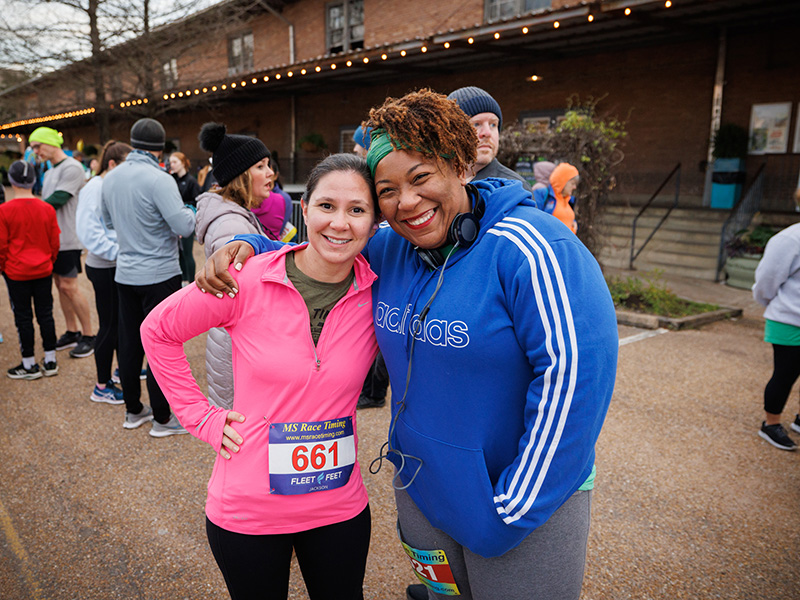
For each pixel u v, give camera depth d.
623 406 4.20
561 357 1.18
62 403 4.12
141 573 2.39
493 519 1.30
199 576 2.38
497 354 1.26
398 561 2.51
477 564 1.42
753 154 10.41
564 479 1.24
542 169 5.60
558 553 1.38
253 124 20.23
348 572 1.59
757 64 10.09
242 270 1.44
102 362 4.08
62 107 15.37
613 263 10.15
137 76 12.83
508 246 1.24
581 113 7.86
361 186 1.34
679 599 2.29
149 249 3.36
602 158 7.49
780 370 3.51
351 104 16.84
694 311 7.00
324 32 17.05
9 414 3.92
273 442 1.44
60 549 2.53
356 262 1.48
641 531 2.73
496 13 12.98
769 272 3.42
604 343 1.21
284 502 1.45
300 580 2.39
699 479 3.21
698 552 2.58
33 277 4.36
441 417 1.34
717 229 9.87
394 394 1.49
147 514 2.79
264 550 1.49
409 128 1.19
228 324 1.48
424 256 1.35
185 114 22.44
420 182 1.23
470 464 1.32
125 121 15.63
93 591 2.28
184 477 3.14
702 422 3.95
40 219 4.34
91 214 3.82
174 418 3.65
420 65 13.48
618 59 11.70
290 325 1.43
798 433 3.76
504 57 12.38
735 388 4.58
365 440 3.57
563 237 1.24
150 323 1.48
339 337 1.46
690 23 9.86
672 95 11.12
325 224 1.33
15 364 4.93
